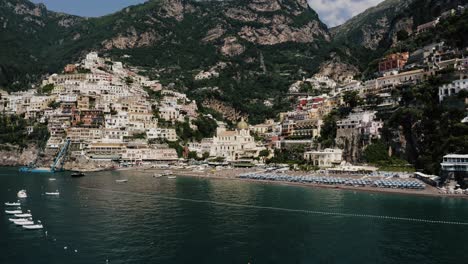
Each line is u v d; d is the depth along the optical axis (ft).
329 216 467.93
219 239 377.50
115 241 369.30
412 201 551.18
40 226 411.13
